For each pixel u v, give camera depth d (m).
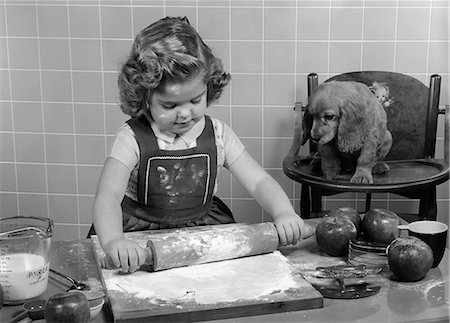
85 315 0.94
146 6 2.42
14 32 2.47
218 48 2.43
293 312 1.01
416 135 2.18
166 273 1.14
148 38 1.32
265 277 1.11
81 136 2.55
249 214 2.61
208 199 1.53
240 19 2.40
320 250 1.30
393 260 1.12
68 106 2.53
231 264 1.18
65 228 2.66
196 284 1.09
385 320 0.98
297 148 2.09
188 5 2.41
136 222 1.48
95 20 2.44
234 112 2.49
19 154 2.59
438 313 1.00
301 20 2.40
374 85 2.17
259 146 2.52
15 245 1.08
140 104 1.40
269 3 2.39
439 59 2.42
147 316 0.96
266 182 1.48
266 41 2.42
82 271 1.18
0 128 2.57
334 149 1.95
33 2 2.44
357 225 1.30
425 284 1.12
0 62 2.50
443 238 1.20
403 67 2.43
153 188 1.46
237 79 2.46
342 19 2.39
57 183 2.61
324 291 1.08
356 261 1.21
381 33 2.40
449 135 2.12
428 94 2.16
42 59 2.49
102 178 1.37
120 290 1.06
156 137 1.44
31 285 1.05
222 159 1.52
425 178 1.88
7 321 0.99
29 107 2.54
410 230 1.23
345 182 1.85
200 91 1.31
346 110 1.90
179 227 1.48
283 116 2.49
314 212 2.16
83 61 2.48
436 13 2.38
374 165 1.98
